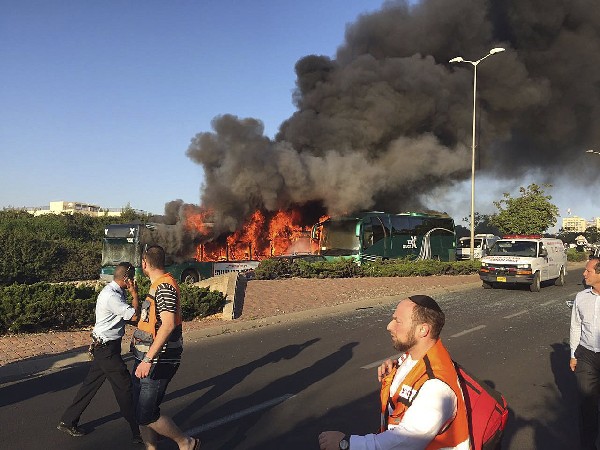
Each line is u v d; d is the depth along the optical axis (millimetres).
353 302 14258
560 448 4797
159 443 4836
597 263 4535
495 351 8805
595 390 4547
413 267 21875
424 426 2094
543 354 8578
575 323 4691
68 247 25078
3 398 6211
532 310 13719
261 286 15547
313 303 13797
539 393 6461
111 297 4906
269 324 11375
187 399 6137
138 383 4051
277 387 6633
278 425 5312
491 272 18500
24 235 23359
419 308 2322
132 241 19422
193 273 20688
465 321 11906
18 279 22297
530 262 18047
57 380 6980
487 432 2232
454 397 2168
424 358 2271
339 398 6180
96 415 5629
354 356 8328
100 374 5020
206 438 4965
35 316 9516
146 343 4078
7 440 4918
